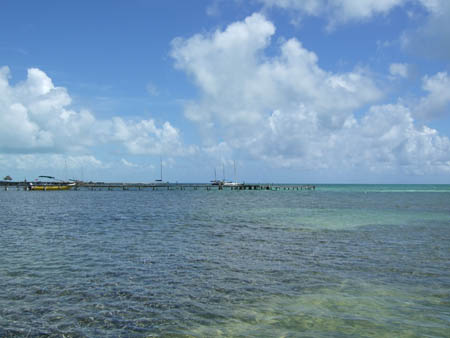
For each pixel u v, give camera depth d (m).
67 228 24.64
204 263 14.37
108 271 13.05
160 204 50.94
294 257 15.51
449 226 26.16
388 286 11.30
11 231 23.11
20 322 8.50
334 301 9.92
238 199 66.12
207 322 8.52
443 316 8.86
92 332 8.00
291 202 56.00
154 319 8.70
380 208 43.41
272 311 9.20
